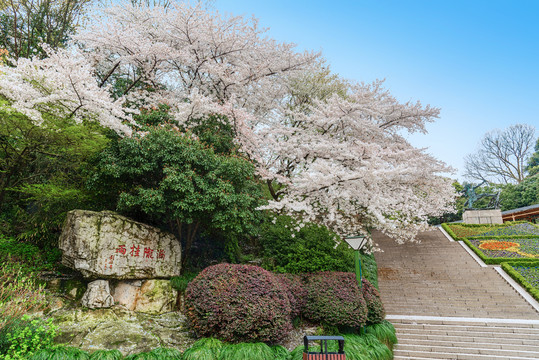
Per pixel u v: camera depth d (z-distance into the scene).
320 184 9.03
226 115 9.81
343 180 9.04
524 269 13.38
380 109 11.41
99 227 7.50
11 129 7.09
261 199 9.41
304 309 8.42
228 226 8.56
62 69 6.75
